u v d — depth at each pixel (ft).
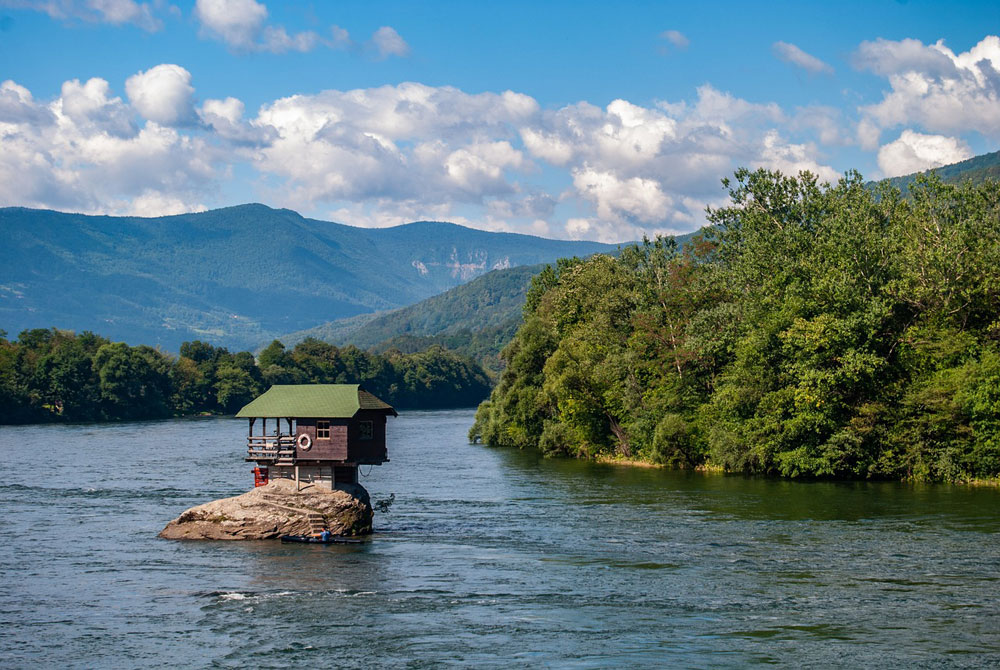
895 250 289.74
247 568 161.58
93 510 234.38
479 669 107.86
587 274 440.45
